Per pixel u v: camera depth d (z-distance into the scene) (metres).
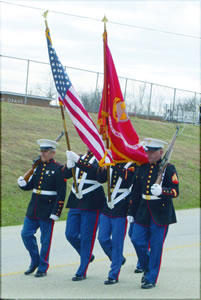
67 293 6.12
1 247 8.73
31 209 7.22
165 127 28.00
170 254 8.69
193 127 29.78
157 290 6.40
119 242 6.97
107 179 6.98
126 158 7.05
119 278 7.11
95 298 5.91
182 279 6.91
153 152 6.93
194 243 9.75
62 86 7.12
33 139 18.33
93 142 7.01
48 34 7.16
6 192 13.13
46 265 7.11
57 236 9.98
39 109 23.44
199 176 19.94
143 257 6.87
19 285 6.45
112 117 7.01
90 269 7.64
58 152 17.48
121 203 7.08
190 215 13.83
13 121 20.17
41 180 7.28
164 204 6.81
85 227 7.15
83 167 7.05
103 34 7.05
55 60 7.15
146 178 6.88
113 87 7.05
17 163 15.54
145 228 6.85
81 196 7.20
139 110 30.12
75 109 7.09
